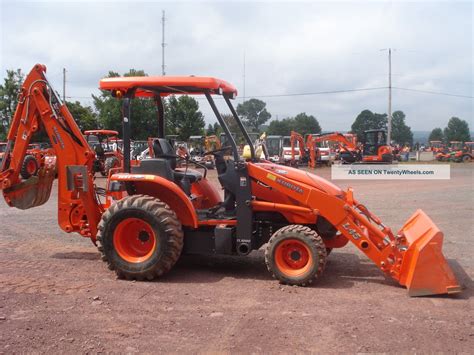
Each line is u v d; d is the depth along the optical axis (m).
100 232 5.91
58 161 6.59
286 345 4.02
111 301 5.07
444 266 5.23
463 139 100.56
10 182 6.78
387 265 5.55
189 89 6.26
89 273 6.14
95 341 4.08
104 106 29.20
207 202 7.02
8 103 36.31
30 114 6.69
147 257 5.83
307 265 5.61
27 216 10.80
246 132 6.39
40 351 3.88
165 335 4.21
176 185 5.92
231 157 6.22
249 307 4.93
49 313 4.70
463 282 5.86
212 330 4.33
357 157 32.53
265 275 6.15
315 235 5.60
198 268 6.47
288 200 6.06
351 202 5.95
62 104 6.58
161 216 5.73
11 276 5.96
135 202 5.81
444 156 43.22
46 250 7.43
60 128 6.54
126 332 4.27
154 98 6.94
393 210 11.93
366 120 97.25
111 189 6.04
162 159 6.15
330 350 3.93
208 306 4.95
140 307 4.90
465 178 22.77
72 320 4.53
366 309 4.88
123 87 5.99
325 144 44.47
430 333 4.27
